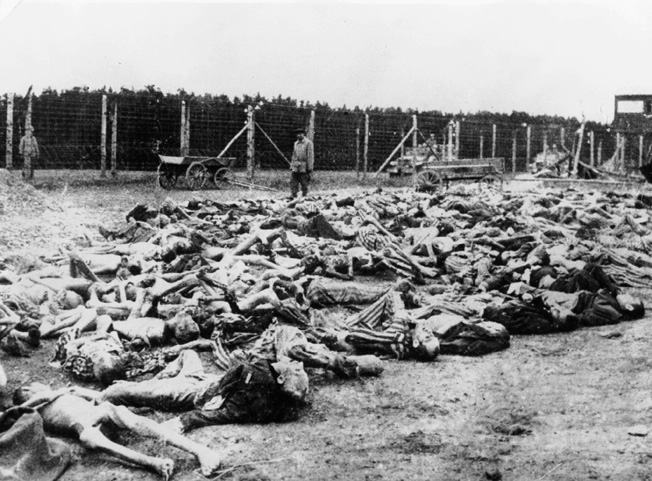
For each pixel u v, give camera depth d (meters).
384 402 5.12
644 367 5.77
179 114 23.52
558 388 5.36
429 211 15.07
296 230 12.30
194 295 7.21
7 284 7.63
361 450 4.25
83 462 4.04
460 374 5.76
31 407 4.27
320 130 28.39
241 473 3.94
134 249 10.12
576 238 11.97
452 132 31.98
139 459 3.94
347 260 9.50
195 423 4.54
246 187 21.72
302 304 7.45
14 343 6.00
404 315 6.43
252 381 4.70
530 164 32.25
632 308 7.54
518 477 3.85
